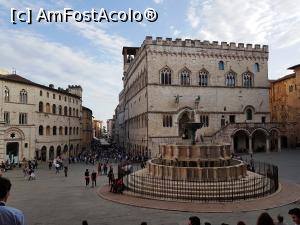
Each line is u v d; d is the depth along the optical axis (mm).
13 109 68375
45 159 78688
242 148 79562
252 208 26500
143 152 78625
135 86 94438
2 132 64188
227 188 30344
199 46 77812
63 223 23891
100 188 37750
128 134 111375
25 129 70875
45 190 37969
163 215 25250
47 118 79562
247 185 31578
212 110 77562
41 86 76438
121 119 148000
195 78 77000
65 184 42562
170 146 39188
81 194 34812
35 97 74188
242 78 80500
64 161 80625
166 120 74188
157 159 41844
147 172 39469
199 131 76375
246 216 24609
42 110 77875
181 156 37844
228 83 79562
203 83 77625
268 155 68500
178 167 34094
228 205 27469
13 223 5688
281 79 95500
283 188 34594
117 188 33938
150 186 32812
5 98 66750
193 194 29828
